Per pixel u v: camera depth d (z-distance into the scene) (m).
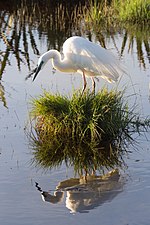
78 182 10.34
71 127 12.68
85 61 13.18
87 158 11.76
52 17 28.80
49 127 12.84
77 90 13.52
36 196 9.67
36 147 12.19
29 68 18.84
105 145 12.38
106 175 10.69
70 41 13.45
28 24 26.98
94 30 25.28
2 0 33.41
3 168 10.98
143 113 13.95
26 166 11.12
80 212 8.99
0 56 20.72
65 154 11.95
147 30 25.09
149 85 16.30
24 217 8.84
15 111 14.34
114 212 8.96
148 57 19.84
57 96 13.41
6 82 17.11
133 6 26.69
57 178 10.56
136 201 9.35
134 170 10.84
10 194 9.74
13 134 12.86
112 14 27.12
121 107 13.50
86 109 12.75
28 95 15.67
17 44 22.75
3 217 8.85
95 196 9.64
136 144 12.28
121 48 21.52
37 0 33.06
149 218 8.69
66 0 32.41
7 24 27.05
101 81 16.66
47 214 8.95
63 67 13.52
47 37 24.08
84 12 27.91
